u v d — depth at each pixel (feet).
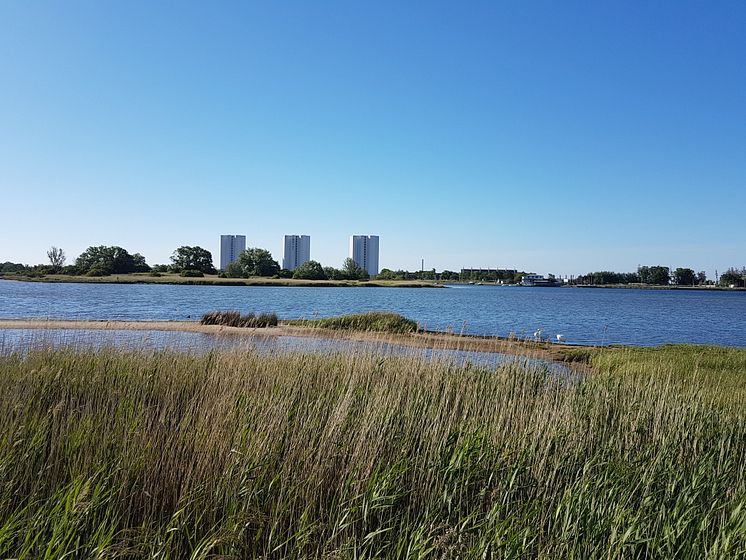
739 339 117.70
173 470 16.19
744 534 15.17
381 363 33.01
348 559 13.56
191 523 15.08
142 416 20.47
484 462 18.53
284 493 16.25
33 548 12.74
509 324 130.00
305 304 207.00
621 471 18.90
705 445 23.80
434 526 15.30
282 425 18.95
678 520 16.05
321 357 37.17
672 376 43.11
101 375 27.20
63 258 479.41
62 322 89.97
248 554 14.23
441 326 115.65
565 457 19.27
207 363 33.06
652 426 24.90
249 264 521.65
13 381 24.64
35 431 18.02
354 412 21.58
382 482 16.26
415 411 22.25
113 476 15.67
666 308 262.88
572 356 63.57
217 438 17.67
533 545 15.19
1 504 13.92
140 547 13.33
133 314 138.10
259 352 37.78
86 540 13.46
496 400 24.97
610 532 15.55
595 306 257.75
